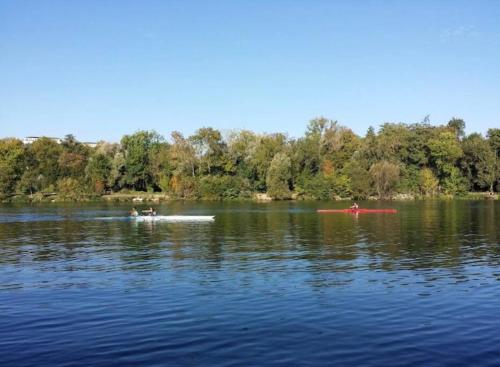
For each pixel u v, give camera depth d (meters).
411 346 18.23
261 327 20.52
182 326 20.75
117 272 33.16
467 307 23.47
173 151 153.62
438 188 155.75
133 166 157.88
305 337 19.23
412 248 43.22
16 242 50.47
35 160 168.12
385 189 145.00
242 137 165.12
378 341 18.77
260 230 60.16
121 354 17.62
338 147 158.75
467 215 81.31
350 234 54.72
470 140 163.00
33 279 31.19
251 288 27.66
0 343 18.98
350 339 19.00
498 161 151.50
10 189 150.88
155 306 24.00
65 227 66.56
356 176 144.00
